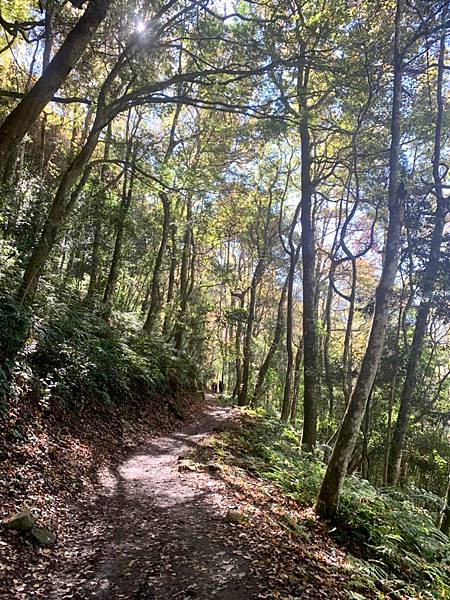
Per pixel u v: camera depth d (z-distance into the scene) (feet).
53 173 70.28
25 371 27.32
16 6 48.42
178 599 13.52
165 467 30.01
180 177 45.93
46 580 14.39
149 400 49.78
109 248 62.64
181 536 18.21
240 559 16.21
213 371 160.35
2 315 26.61
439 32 36.76
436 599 19.85
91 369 37.45
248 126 50.57
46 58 38.96
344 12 33.71
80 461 26.55
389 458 41.09
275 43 35.73
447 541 27.91
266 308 133.80
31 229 40.34
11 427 23.17
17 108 28.66
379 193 45.85
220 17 36.11
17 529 16.48
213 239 87.86
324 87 45.21
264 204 89.66
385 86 39.70
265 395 129.49
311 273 48.47
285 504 26.45
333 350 92.84
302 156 50.31
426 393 61.52
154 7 38.40
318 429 75.05
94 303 53.83
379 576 19.67
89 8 29.78
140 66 43.60
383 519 27.02
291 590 14.49
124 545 17.39
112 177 77.10
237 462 34.45
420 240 40.16
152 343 62.64
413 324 54.39
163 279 102.17
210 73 37.47
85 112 73.72
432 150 49.44
